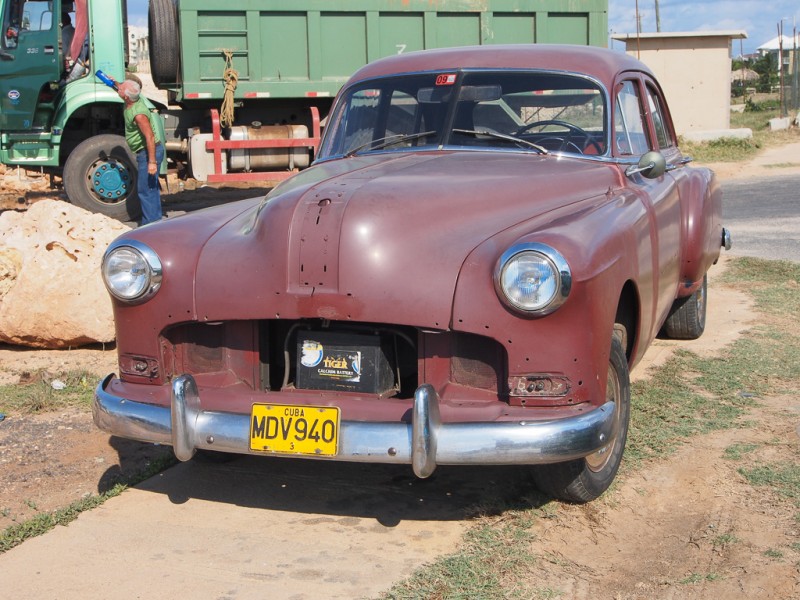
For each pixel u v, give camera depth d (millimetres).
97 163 10766
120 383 3885
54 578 3371
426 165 4215
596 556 3484
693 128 26688
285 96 11922
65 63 10844
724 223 12281
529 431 3225
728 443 4562
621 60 5094
